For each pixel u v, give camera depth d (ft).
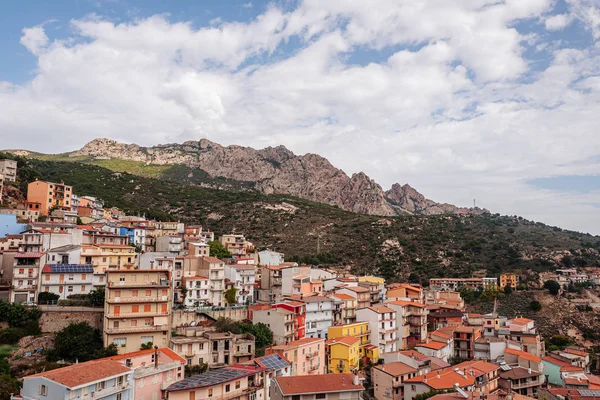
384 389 371.76
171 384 291.17
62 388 238.89
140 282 367.04
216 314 424.05
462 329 497.05
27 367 310.65
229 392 297.33
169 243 622.13
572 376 410.93
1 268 414.41
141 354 300.61
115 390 263.70
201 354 347.56
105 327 337.72
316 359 399.44
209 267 481.46
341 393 303.68
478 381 368.48
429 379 357.00
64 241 475.72
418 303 528.63
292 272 535.19
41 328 351.05
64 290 396.78
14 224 523.29
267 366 340.39
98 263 449.89
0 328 341.41
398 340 497.05
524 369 411.75
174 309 418.10
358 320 499.10
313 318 460.55
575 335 629.92
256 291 557.74
